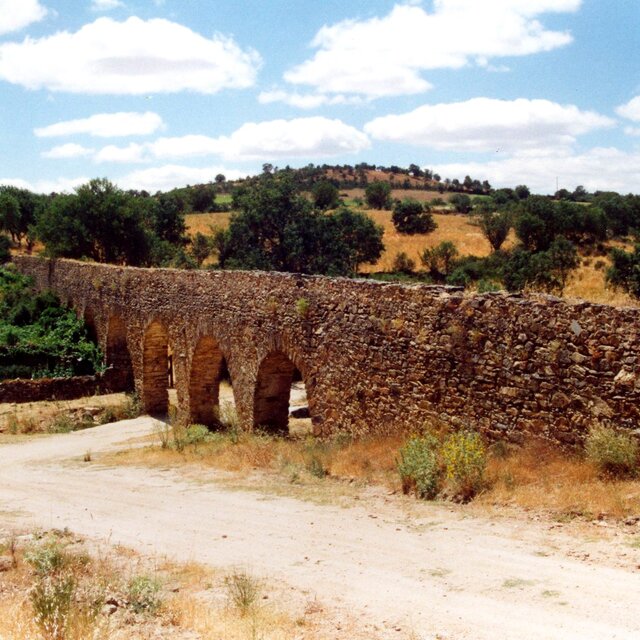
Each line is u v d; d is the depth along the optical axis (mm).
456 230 91312
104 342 37000
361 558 9828
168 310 28078
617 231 73250
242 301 22219
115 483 17016
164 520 12867
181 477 17016
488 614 7609
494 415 13469
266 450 18062
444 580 8734
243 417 22375
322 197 110625
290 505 13148
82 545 11344
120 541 11609
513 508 11023
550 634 7012
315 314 18641
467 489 11992
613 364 11453
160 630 7496
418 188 169375
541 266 45781
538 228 66312
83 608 7727
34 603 7445
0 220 76000
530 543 9641
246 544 10969
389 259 73312
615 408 11359
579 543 9406
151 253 58469
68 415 31891
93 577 9430
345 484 14203
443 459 12930
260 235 61438
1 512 14305
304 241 59375
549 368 12438
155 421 30359
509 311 13258
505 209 83188
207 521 12531
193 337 25734
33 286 50469
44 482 17922
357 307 17125
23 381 34875
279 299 20219
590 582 8203
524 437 12836
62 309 42531
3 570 9945
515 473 11992
